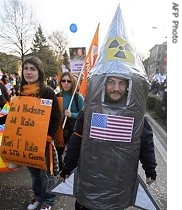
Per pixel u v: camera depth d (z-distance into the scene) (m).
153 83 19.64
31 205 3.79
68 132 4.33
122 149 2.36
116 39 2.44
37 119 3.19
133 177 2.48
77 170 2.61
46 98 3.21
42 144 3.17
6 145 3.30
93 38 4.73
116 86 2.31
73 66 6.35
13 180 4.82
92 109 2.38
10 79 17.89
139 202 2.55
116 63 2.35
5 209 3.84
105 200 2.43
